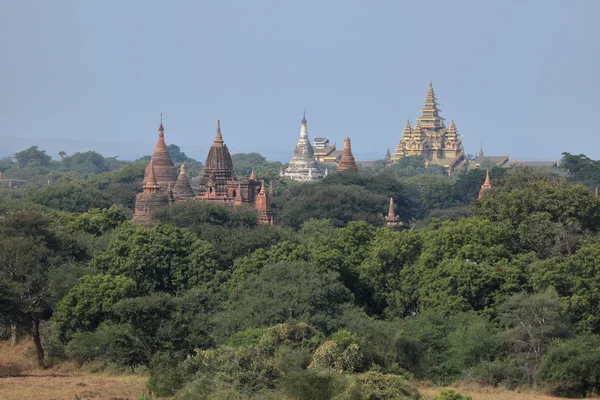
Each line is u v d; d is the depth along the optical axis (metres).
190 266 136.62
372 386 81.44
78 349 106.62
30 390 88.19
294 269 120.12
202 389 84.06
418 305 125.06
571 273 115.31
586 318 110.25
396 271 131.25
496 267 118.75
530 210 138.00
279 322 110.25
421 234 136.62
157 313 105.12
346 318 112.12
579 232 134.88
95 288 112.88
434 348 105.75
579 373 98.31
